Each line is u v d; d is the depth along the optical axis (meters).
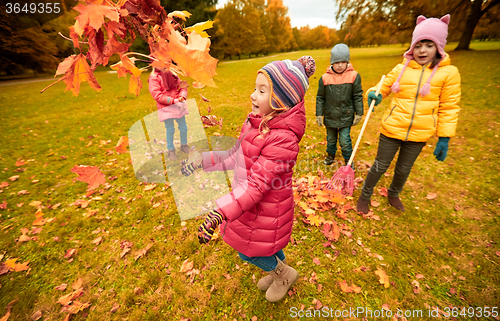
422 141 2.36
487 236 2.47
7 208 3.11
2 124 6.14
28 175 3.81
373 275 2.17
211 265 2.30
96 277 2.24
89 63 0.84
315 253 2.39
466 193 3.05
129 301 2.04
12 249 2.54
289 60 1.28
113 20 0.73
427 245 2.42
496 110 5.46
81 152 4.48
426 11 18.31
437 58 2.16
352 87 3.09
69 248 2.53
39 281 2.23
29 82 15.64
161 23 0.82
